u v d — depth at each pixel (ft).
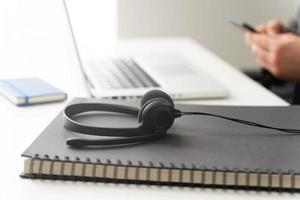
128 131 2.09
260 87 3.63
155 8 8.00
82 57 3.95
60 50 3.99
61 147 1.97
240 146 2.05
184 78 3.44
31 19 4.41
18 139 2.34
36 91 2.99
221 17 8.29
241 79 3.85
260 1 8.34
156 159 1.89
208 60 4.53
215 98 3.23
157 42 5.40
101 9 5.24
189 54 4.78
